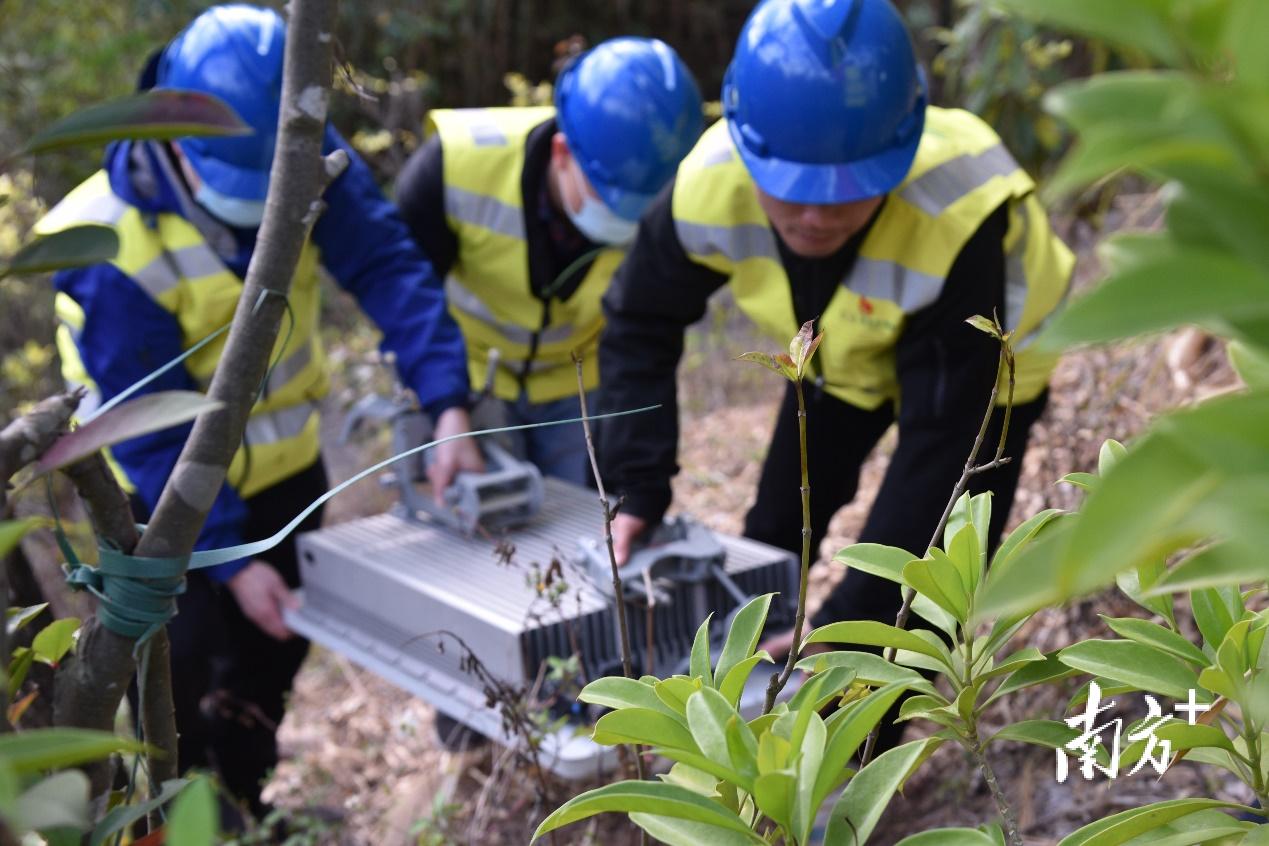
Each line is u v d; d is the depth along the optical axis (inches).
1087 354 125.3
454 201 111.1
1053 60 182.1
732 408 195.8
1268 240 17.3
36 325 191.3
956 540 39.0
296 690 149.5
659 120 102.2
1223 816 38.2
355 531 99.5
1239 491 17.1
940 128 85.4
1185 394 119.8
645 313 93.0
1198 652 38.5
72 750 22.3
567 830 87.6
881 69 76.7
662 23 357.7
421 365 101.3
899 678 39.9
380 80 287.3
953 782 90.0
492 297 116.3
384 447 196.1
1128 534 17.5
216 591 98.8
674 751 33.6
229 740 109.5
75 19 251.9
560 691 77.2
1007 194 81.2
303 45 39.3
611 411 92.0
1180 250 18.1
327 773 120.4
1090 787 83.2
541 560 88.3
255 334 39.9
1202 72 17.5
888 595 79.9
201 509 40.1
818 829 78.5
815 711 35.2
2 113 205.5
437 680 84.9
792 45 77.4
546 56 347.6
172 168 91.4
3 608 29.4
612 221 106.7
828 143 77.2
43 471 30.3
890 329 84.2
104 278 90.2
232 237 94.1
